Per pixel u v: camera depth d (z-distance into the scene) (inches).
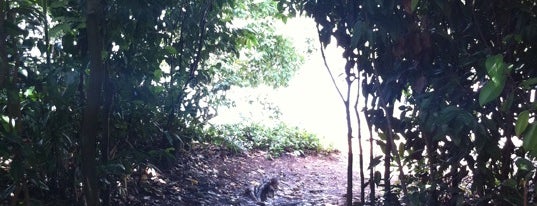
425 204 122.3
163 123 201.5
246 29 233.9
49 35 138.2
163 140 202.2
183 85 206.8
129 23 141.9
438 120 107.3
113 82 148.1
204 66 235.5
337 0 137.6
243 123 316.8
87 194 119.2
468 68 114.8
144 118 163.3
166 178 205.8
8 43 120.6
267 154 292.7
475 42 118.7
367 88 137.8
